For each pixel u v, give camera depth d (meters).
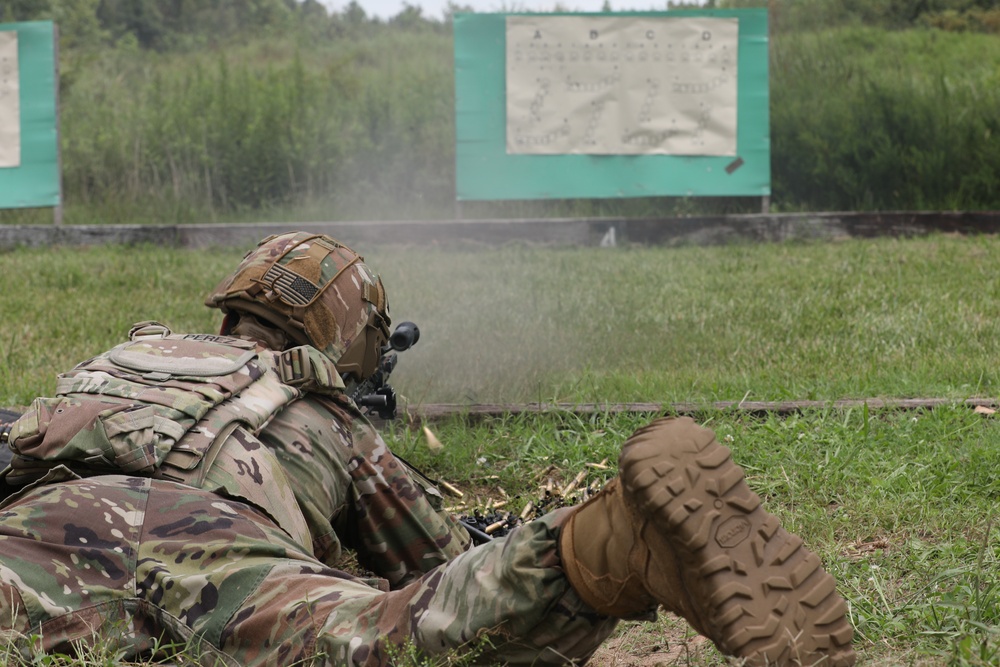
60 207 13.24
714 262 11.32
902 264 10.70
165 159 14.98
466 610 2.37
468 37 13.02
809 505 4.19
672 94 13.12
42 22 13.05
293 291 3.39
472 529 3.81
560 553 2.35
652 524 2.16
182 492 2.69
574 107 13.10
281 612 2.50
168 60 22.77
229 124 15.08
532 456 5.06
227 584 2.55
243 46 25.16
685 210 13.86
